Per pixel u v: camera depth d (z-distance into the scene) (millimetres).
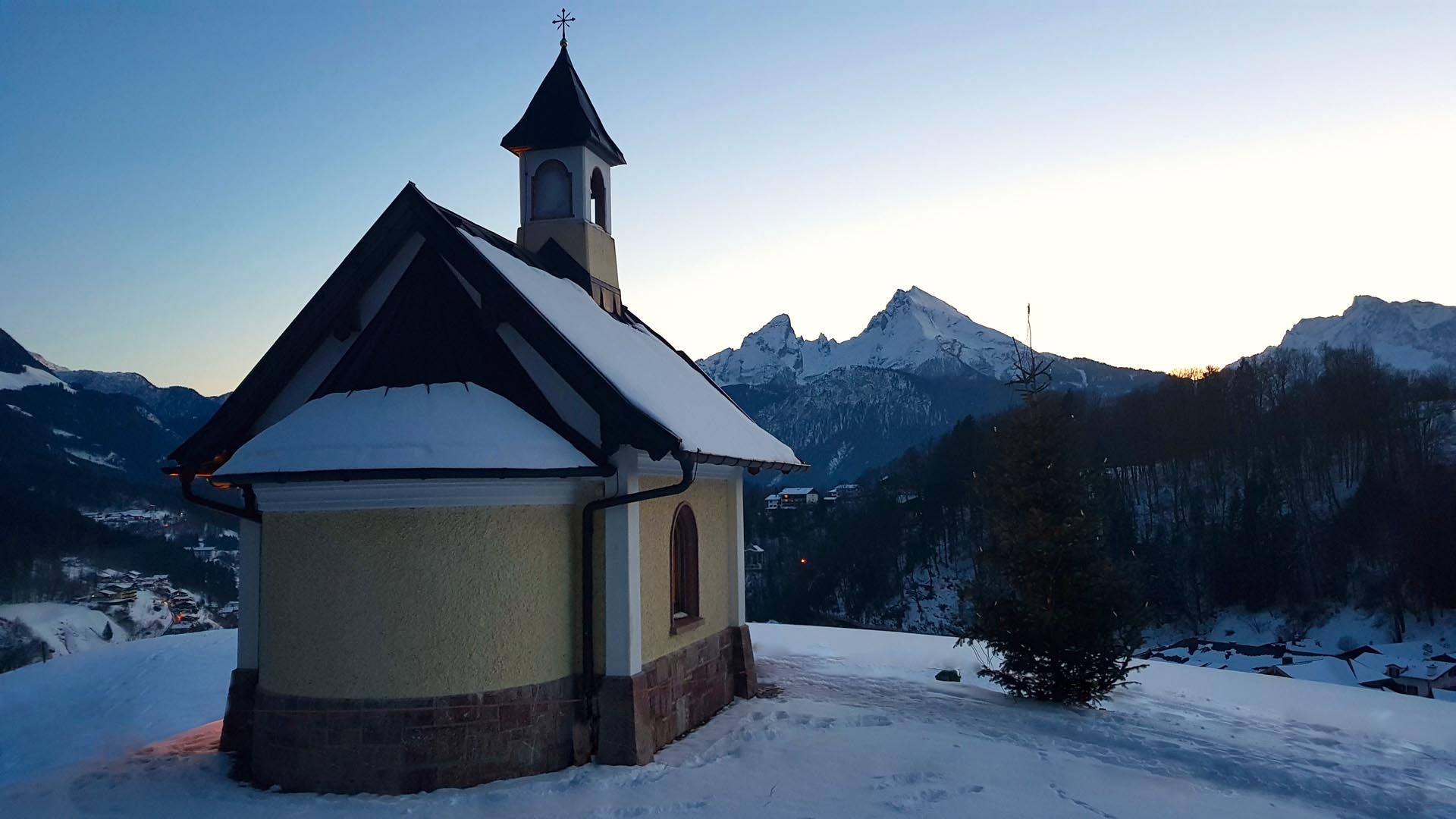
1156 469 69562
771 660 16953
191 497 10508
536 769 8953
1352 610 52656
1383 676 38344
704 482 12492
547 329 9430
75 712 15086
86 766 9844
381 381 9359
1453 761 10953
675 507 11305
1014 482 14109
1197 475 66625
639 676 9492
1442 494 53062
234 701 10461
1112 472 69562
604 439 9352
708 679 11906
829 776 9023
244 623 10578
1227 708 14203
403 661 8586
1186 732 11875
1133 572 13820
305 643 8789
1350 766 10391
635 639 9508
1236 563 56719
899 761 9547
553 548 9359
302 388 10531
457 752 8578
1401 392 64812
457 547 8742
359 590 8680
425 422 8719
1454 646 47125
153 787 8922
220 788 8852
